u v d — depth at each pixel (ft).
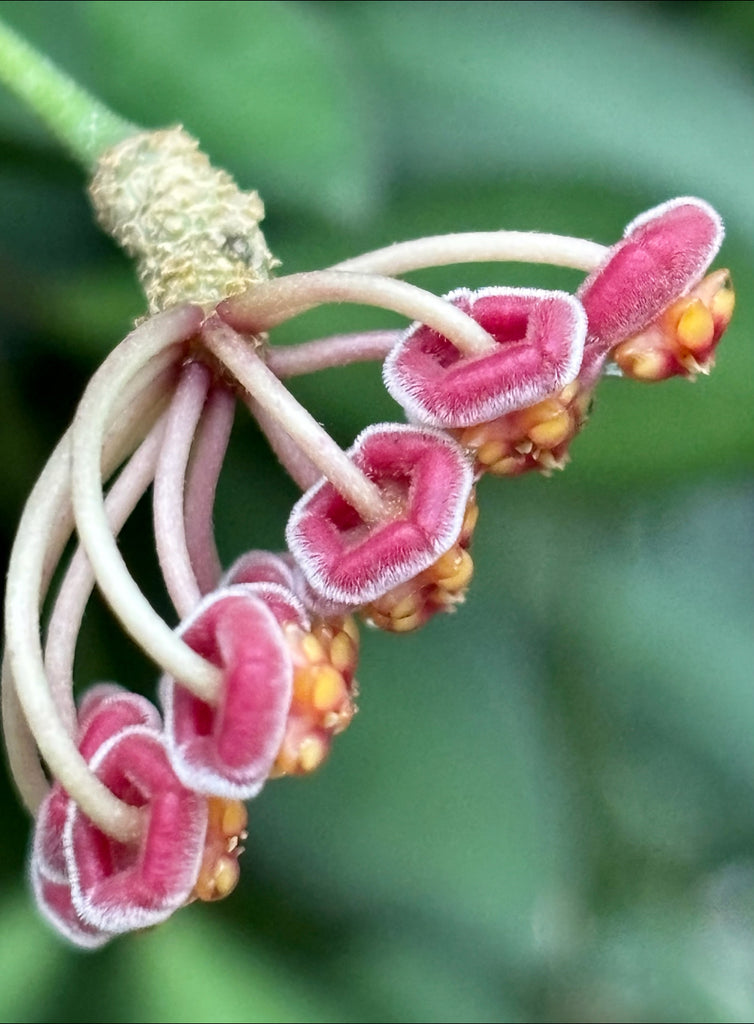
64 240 0.41
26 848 0.40
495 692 0.42
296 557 0.35
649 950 0.43
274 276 0.39
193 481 0.37
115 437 0.37
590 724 0.43
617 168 0.41
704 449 0.41
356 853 0.41
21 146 0.40
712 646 0.44
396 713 0.42
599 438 0.42
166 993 0.40
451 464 0.35
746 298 0.41
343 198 0.39
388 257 0.36
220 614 0.34
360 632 0.42
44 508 0.35
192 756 0.34
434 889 0.41
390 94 0.41
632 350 0.36
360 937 0.41
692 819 0.44
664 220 0.36
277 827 0.41
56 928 0.36
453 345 0.36
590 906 0.43
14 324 0.41
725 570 0.45
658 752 0.44
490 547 0.43
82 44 0.40
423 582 0.35
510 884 0.42
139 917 0.34
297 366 0.37
